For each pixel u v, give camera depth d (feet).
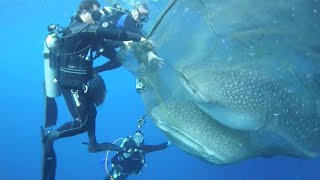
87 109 14.26
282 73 8.61
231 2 9.01
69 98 15.20
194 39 9.41
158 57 10.25
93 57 13.65
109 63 15.38
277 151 10.03
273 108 8.64
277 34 8.57
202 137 9.70
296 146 9.48
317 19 8.43
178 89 9.91
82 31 12.69
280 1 8.62
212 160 10.07
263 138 9.21
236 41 8.84
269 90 8.63
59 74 13.71
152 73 10.46
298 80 8.60
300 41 8.48
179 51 9.66
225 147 9.56
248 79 8.71
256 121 8.70
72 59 13.34
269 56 8.63
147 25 14.43
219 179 43.37
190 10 9.52
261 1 8.76
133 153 25.29
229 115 8.82
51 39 13.75
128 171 25.91
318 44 8.43
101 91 14.47
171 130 10.36
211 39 9.11
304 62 8.54
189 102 9.86
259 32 8.66
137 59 10.93
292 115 8.82
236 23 8.87
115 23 14.64
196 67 9.21
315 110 9.03
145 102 11.08
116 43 13.79
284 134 9.00
